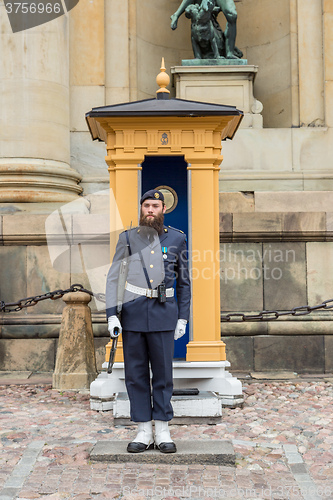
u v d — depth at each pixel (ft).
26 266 21.20
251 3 30.30
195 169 14.98
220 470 10.64
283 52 29.09
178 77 27.35
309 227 21.08
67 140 25.79
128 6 28.50
